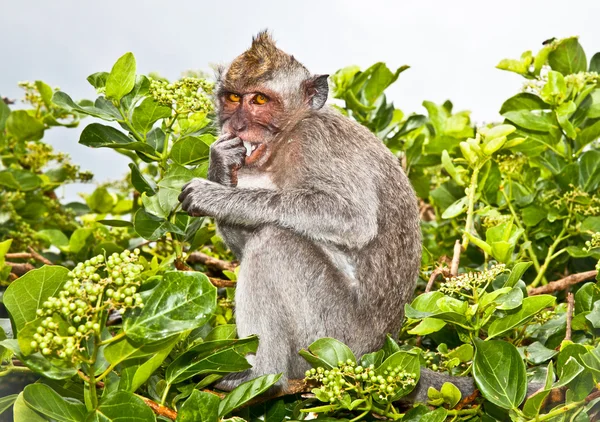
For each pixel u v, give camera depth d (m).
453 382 2.20
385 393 2.09
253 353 2.19
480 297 2.13
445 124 2.57
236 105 2.41
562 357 2.08
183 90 2.27
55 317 2.02
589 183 2.41
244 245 2.38
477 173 2.34
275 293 2.28
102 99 2.31
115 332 2.24
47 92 2.57
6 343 2.02
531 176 2.46
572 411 2.07
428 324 2.15
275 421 2.17
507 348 2.07
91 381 2.01
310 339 2.29
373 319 2.32
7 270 2.22
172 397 2.15
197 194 2.30
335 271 2.31
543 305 2.12
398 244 2.34
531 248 2.39
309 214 2.33
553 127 2.42
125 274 2.00
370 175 2.36
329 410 2.11
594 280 2.40
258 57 2.42
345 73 2.56
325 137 2.38
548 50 2.48
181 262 2.30
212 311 2.02
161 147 2.34
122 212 2.63
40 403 2.01
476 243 2.27
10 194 2.52
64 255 2.52
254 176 2.41
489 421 2.13
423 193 2.58
